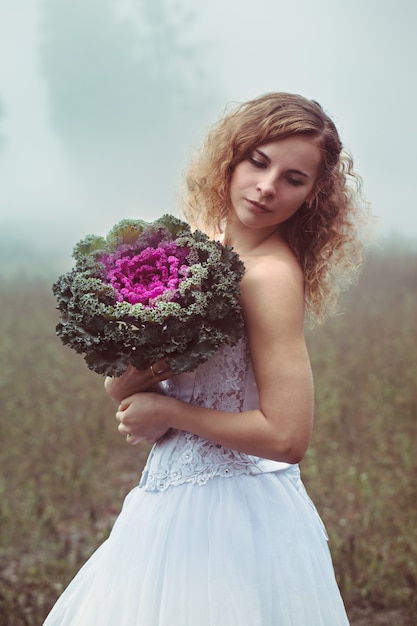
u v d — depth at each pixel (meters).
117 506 5.69
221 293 2.22
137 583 2.35
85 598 2.43
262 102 2.43
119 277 2.32
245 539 2.33
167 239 2.38
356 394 7.44
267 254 2.48
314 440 6.52
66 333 2.23
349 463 6.13
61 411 7.33
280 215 2.41
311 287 2.66
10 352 8.94
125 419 2.41
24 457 6.41
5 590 4.43
